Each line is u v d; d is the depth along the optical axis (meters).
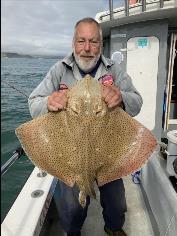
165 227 1.16
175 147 1.36
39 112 1.03
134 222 1.45
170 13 1.69
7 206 3.00
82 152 0.86
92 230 1.39
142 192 1.65
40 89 1.11
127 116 0.93
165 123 2.06
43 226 1.30
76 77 1.13
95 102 0.88
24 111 7.28
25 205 1.22
